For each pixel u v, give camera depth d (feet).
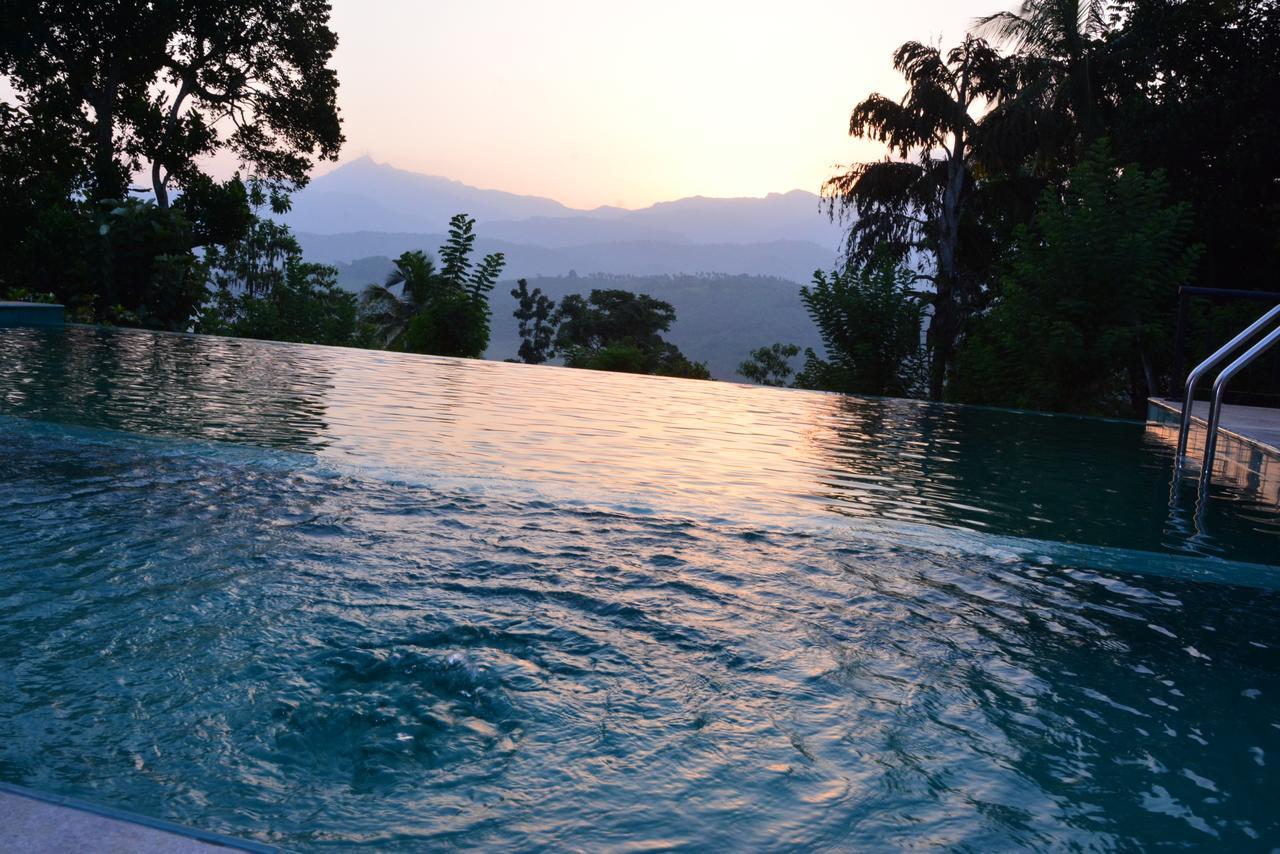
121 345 34.99
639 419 23.94
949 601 8.87
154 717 5.60
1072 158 69.62
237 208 72.84
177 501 11.06
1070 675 7.10
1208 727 6.25
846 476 16.55
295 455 14.35
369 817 4.60
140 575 8.26
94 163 70.44
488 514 11.21
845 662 7.09
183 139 80.69
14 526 9.66
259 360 33.55
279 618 7.36
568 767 5.20
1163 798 5.21
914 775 5.32
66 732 5.35
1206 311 40.19
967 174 76.28
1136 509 14.73
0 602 7.45
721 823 4.68
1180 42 55.26
